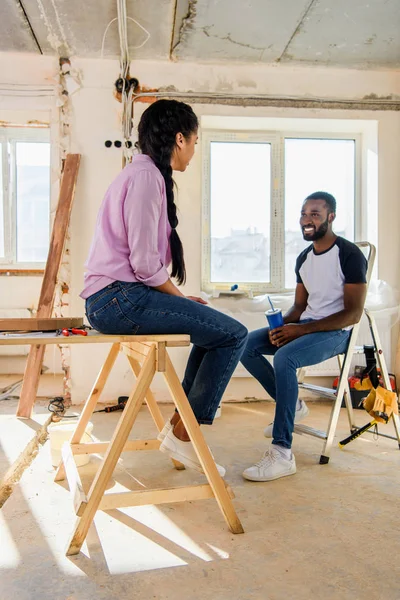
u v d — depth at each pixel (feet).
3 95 11.02
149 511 5.60
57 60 11.05
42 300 10.57
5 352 14.90
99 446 6.44
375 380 7.90
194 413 5.33
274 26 9.73
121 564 4.44
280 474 6.66
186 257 11.39
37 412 10.48
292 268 12.72
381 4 9.00
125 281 5.06
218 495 5.02
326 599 3.92
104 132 11.18
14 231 15.38
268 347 7.95
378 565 4.44
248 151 12.53
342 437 8.75
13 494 6.07
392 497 6.02
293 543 4.85
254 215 12.60
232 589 4.06
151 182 5.01
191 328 5.09
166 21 9.55
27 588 4.06
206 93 11.34
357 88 11.71
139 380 4.79
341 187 12.75
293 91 11.55
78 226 11.17
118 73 11.18
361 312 7.39
